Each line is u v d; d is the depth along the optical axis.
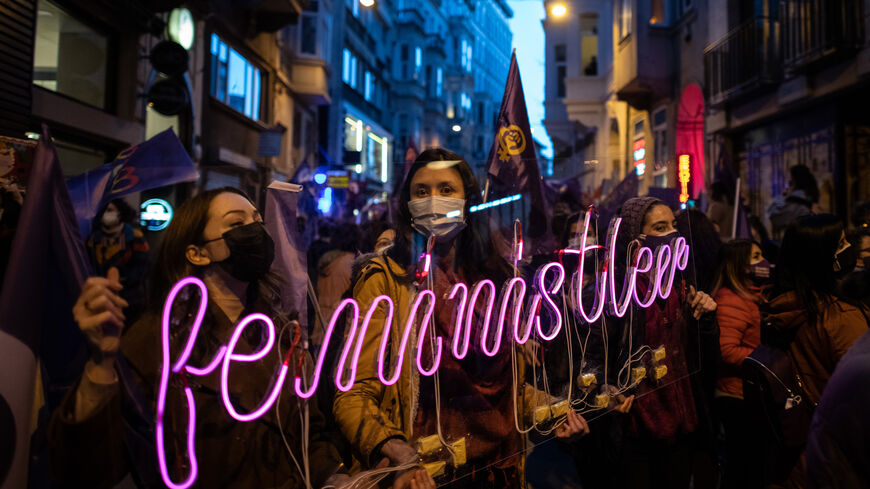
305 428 1.36
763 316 2.77
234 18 14.06
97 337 1.07
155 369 1.15
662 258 2.31
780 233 8.39
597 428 2.55
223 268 1.31
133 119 9.13
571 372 1.92
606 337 2.07
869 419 1.45
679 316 2.43
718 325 2.80
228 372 1.24
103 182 1.57
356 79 28.84
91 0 7.91
